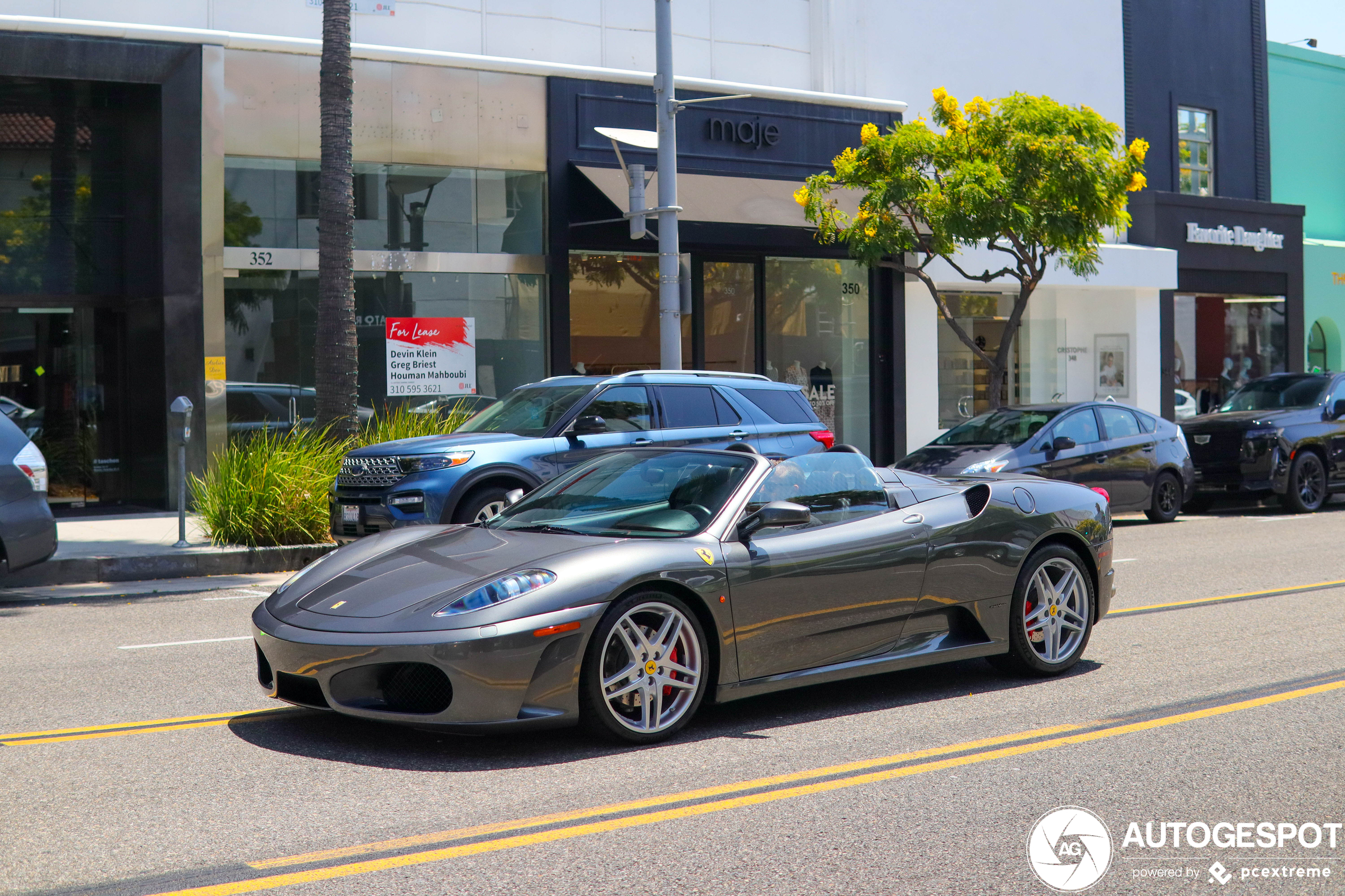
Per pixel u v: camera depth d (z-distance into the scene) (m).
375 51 16.75
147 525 14.39
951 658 6.63
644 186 16.12
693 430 11.70
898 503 6.63
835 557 6.16
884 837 4.42
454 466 10.59
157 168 15.62
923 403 22.02
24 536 9.88
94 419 16.09
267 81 16.02
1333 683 6.86
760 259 20.19
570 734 5.83
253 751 5.57
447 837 4.41
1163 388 25.52
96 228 15.80
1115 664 7.46
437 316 17.36
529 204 17.98
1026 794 4.93
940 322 22.64
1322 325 29.44
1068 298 24.59
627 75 18.61
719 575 5.77
